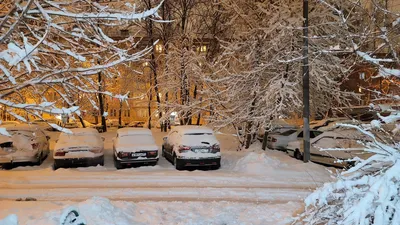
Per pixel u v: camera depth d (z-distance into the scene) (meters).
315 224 4.41
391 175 3.45
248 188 9.88
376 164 3.98
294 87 16.11
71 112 4.46
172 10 24.09
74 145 12.79
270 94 15.98
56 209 6.72
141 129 14.47
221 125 18.30
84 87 5.50
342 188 3.93
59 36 5.97
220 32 23.44
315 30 16.00
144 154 13.01
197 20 24.48
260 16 18.03
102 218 6.33
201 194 9.23
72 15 4.85
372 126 4.20
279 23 15.70
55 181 10.46
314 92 18.45
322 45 16.16
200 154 12.70
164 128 27.84
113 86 30.88
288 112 17.36
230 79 17.55
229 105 18.66
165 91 22.28
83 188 9.71
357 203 3.54
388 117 4.15
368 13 5.10
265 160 12.55
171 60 22.25
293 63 16.23
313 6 16.91
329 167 12.78
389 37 4.99
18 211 6.76
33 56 4.62
